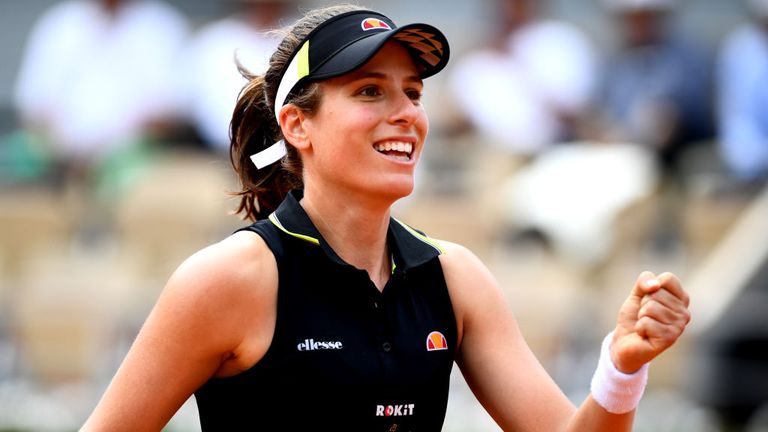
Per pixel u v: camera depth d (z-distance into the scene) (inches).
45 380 1146.0
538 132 1261.1
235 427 438.0
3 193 1246.3
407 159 441.7
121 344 1151.6
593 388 426.6
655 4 1237.7
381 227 451.5
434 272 457.7
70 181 1251.8
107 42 1285.7
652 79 1230.9
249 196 494.0
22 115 1353.3
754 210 1179.3
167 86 1290.6
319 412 429.4
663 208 1184.8
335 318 434.9
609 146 1221.7
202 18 1571.1
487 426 1068.5
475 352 464.4
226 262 428.1
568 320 1136.8
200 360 428.5
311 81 443.8
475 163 1238.3
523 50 1280.8
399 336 441.1
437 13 1760.6
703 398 1107.3
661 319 406.6
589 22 1502.2
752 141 1227.2
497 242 1185.4
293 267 437.1
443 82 1400.1
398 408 437.7
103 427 425.7
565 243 1156.5
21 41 1672.0
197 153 1268.5
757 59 1238.9
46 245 1229.7
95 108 1262.3
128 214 1208.8
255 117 482.3
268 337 430.6
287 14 1206.3
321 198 450.3
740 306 1104.2
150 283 1170.6
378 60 438.3
